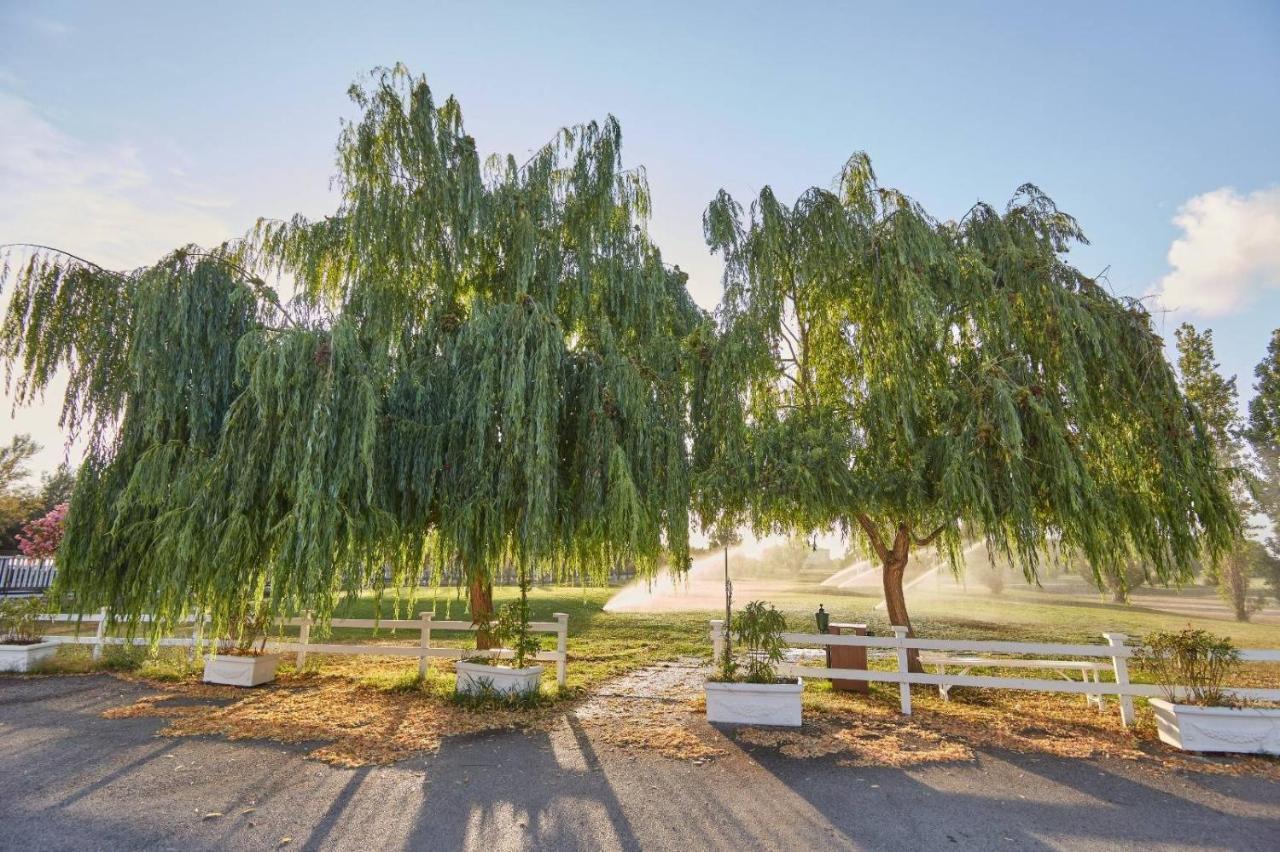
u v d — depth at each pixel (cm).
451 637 1466
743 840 426
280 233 919
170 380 752
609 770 563
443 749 620
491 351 802
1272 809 484
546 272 955
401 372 837
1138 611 2467
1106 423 845
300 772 545
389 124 870
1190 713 636
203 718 718
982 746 648
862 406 934
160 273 771
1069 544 849
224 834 420
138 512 769
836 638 791
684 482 871
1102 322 830
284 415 723
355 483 743
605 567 899
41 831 419
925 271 874
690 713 768
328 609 722
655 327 999
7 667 968
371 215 854
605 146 980
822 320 1027
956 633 1612
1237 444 1880
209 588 707
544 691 855
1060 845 421
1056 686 725
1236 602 2133
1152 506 824
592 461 823
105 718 719
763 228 960
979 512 773
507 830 436
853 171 957
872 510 853
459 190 887
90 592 771
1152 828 449
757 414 970
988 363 820
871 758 604
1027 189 950
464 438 823
